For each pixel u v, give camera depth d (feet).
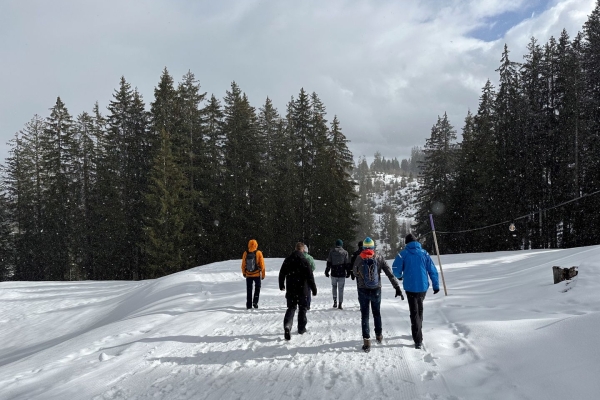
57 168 129.70
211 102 129.39
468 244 129.18
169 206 108.58
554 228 108.58
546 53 116.06
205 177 122.72
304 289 23.32
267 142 144.15
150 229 106.42
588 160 97.71
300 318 23.59
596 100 104.47
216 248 119.55
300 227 125.80
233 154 125.49
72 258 131.54
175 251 109.29
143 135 127.24
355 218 131.44
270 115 148.36
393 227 337.11
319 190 123.95
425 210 141.08
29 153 139.33
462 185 131.95
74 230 128.06
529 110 110.63
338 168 134.41
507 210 111.34
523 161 109.91
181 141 119.85
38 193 135.85
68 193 130.72
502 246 114.21
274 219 126.11
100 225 120.47
